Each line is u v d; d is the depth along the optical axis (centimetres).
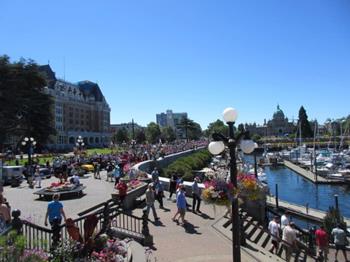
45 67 14450
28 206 2208
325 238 1828
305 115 16450
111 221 1436
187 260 1335
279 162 9381
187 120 16975
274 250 1702
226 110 1032
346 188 5256
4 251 739
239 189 1068
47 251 1045
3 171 3481
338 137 13450
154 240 1584
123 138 15550
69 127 15525
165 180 2959
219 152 1048
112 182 3491
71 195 2619
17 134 6297
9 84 6206
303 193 4981
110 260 1010
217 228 1767
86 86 17950
